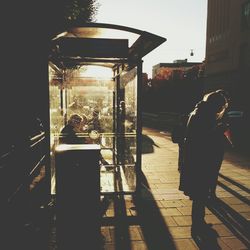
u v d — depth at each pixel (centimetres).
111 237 417
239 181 704
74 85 761
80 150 374
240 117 1467
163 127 2458
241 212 510
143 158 1009
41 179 703
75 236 380
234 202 557
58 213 379
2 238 406
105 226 452
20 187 520
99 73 764
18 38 750
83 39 513
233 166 877
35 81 781
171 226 454
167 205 539
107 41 517
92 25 450
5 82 687
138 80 527
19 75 745
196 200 435
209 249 387
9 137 620
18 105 728
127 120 655
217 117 523
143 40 507
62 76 702
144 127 2452
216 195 596
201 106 437
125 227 449
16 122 683
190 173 435
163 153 1116
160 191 621
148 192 614
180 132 582
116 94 752
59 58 505
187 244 399
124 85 682
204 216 463
